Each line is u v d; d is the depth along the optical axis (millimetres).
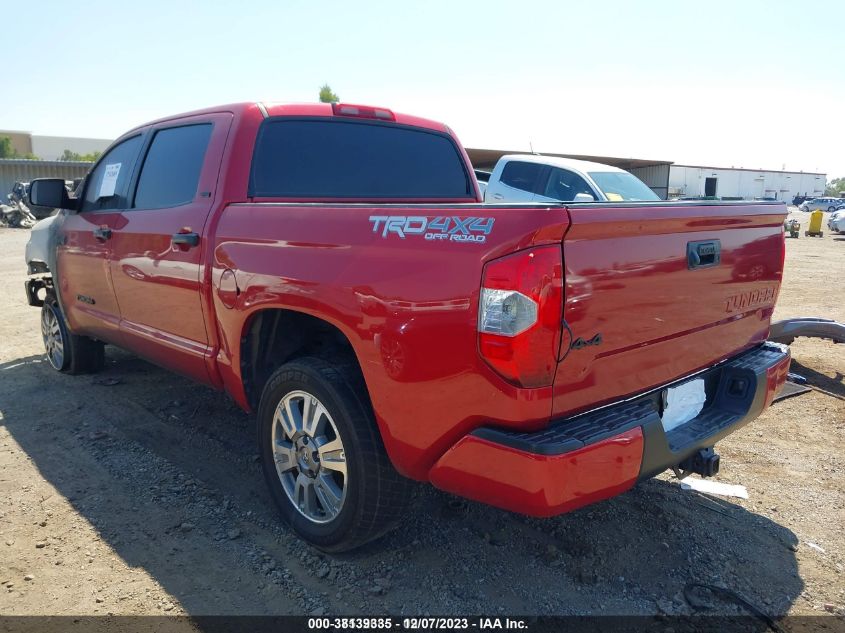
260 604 2744
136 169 4367
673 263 2693
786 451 4402
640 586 2910
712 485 3893
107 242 4469
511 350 2195
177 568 2979
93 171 5012
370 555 3090
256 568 2988
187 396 5211
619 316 2471
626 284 2471
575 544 3207
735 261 3102
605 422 2438
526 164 10047
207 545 3164
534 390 2246
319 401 2926
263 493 3682
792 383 5777
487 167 23203
